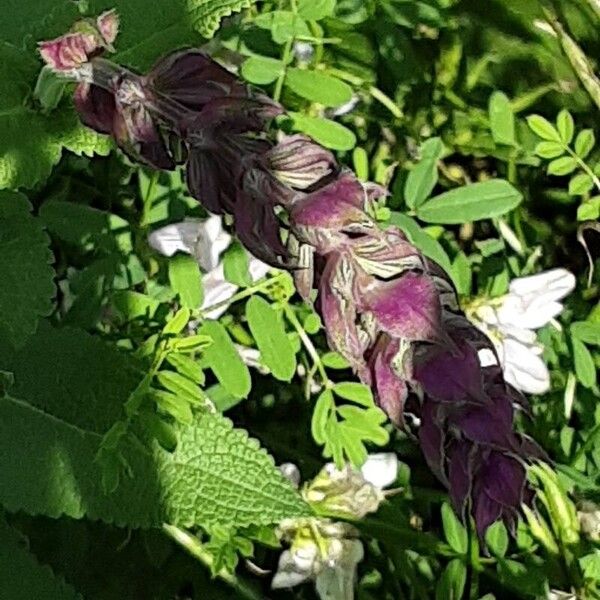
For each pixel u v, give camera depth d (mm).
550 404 238
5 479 178
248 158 97
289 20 219
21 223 164
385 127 249
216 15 165
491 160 260
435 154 227
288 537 220
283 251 96
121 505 179
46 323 182
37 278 163
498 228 247
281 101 233
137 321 209
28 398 180
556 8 263
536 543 225
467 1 258
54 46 120
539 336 241
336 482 219
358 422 208
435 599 222
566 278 231
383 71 252
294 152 96
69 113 159
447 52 258
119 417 181
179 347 183
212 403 208
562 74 263
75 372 182
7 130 158
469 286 233
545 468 222
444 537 232
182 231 214
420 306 90
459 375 91
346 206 92
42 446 179
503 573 219
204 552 216
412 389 93
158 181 222
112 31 123
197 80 109
